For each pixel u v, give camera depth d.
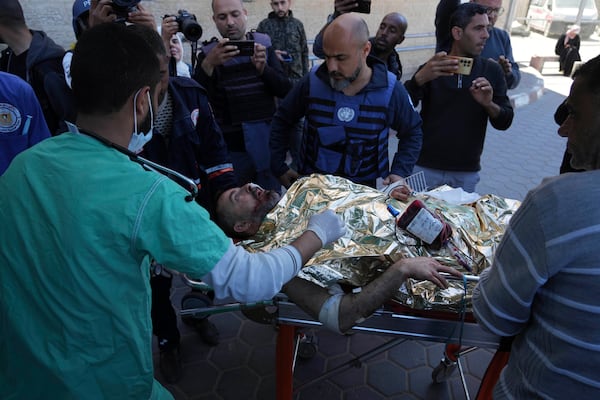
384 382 2.36
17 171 1.04
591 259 0.87
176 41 2.67
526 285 0.96
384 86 2.18
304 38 4.88
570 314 0.93
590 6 14.01
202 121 2.08
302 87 2.35
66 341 1.03
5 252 1.03
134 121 1.08
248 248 1.83
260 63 2.81
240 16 2.87
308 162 2.38
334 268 1.60
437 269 1.47
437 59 2.46
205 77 2.77
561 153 5.63
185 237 1.00
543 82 8.92
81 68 0.99
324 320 1.45
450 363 2.18
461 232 1.75
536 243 0.93
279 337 1.67
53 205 0.98
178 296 3.00
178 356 2.38
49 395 1.07
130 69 1.01
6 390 1.11
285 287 1.51
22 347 1.05
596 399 0.96
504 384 1.15
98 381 1.08
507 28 11.55
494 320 1.08
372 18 8.70
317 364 2.47
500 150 5.68
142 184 1.00
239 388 2.32
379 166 2.33
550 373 1.00
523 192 4.61
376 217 1.77
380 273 1.71
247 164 3.02
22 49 2.48
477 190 4.63
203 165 2.19
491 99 2.57
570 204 0.88
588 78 0.88
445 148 2.82
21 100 1.93
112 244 0.98
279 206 1.97
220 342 2.61
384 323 1.56
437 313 1.53
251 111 2.88
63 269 0.98
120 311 1.04
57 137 1.06
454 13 2.57
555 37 14.09
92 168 0.99
